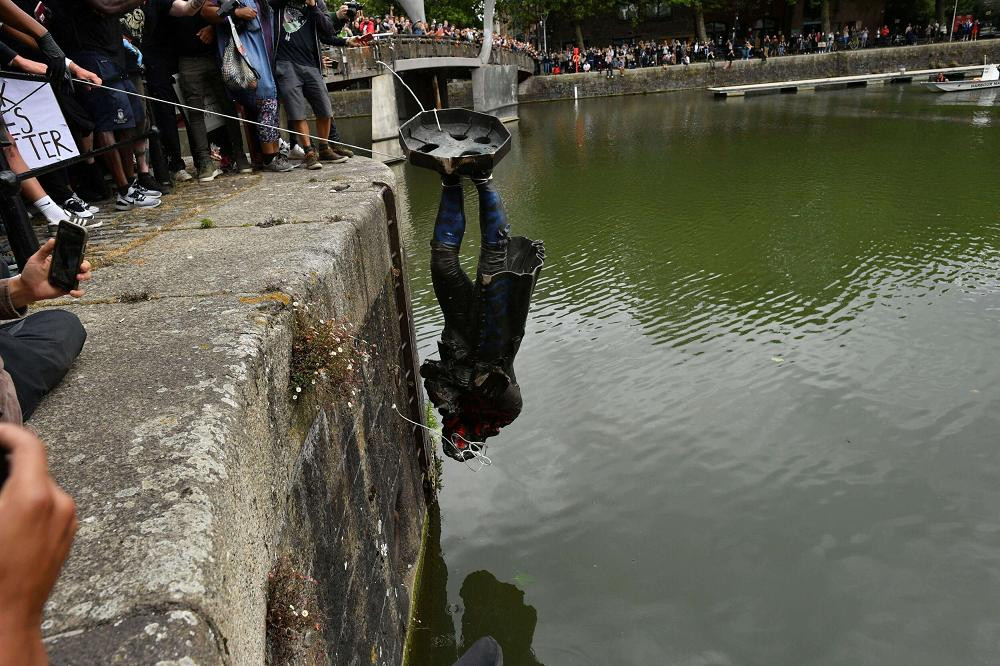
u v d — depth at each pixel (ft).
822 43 163.94
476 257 40.22
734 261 38.75
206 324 8.92
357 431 11.89
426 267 39.75
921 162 59.88
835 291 34.30
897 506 20.35
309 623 7.66
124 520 5.60
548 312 33.86
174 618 4.88
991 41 147.02
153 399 7.19
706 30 189.16
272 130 20.84
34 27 11.86
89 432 6.70
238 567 6.10
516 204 53.42
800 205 48.73
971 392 25.16
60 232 7.45
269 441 7.92
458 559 19.13
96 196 19.67
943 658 15.81
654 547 19.38
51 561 2.73
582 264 39.81
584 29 187.52
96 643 4.69
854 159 62.85
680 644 16.47
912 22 183.11
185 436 6.54
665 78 153.89
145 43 20.48
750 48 161.58
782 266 37.68
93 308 10.02
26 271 7.53
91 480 6.04
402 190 59.26
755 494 21.12
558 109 134.41
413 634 16.24
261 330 8.73
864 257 38.24
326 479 9.91
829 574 18.22
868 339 29.37
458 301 13.88
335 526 10.15
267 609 7.03
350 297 12.55
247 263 11.34
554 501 21.15
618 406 25.77
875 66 151.53
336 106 143.95
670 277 37.42
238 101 20.40
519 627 17.02
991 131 73.56
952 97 109.19
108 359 8.18
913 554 18.62
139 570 5.16
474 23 151.94
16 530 2.57
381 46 71.97
